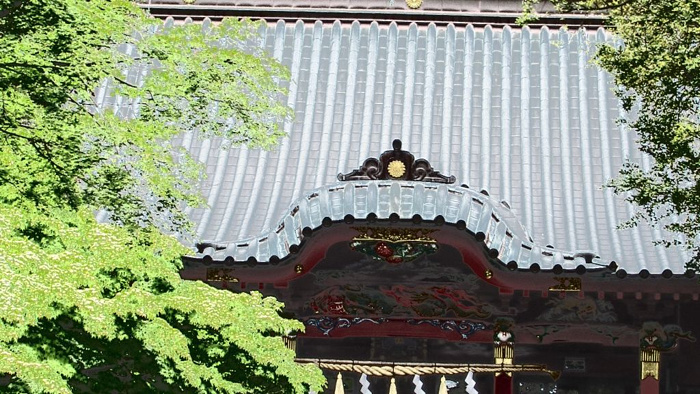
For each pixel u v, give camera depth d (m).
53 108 24.06
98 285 20.80
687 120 29.12
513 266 36.78
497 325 39.62
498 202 39.94
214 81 27.06
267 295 39.38
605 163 43.34
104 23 24.47
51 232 21.78
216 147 43.84
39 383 17.16
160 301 22.22
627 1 28.94
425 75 46.69
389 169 37.69
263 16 48.44
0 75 23.55
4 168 23.31
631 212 41.16
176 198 28.17
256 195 41.75
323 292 39.50
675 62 27.73
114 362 21.48
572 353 40.72
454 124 45.00
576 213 41.28
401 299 39.50
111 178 25.73
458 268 39.19
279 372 25.20
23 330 18.33
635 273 37.28
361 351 40.69
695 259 32.34
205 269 38.12
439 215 36.31
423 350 40.69
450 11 48.50
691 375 40.44
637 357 40.59
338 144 44.16
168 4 48.50
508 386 39.59
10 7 23.78
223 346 24.55
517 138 44.53
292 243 37.00
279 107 28.61
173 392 22.89
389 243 38.06
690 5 27.05
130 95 26.09
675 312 39.59
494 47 47.75
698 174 29.20
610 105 45.50
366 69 46.84
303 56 47.25
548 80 46.53
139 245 24.12
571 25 47.94
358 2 48.47
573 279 37.72
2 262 17.61
